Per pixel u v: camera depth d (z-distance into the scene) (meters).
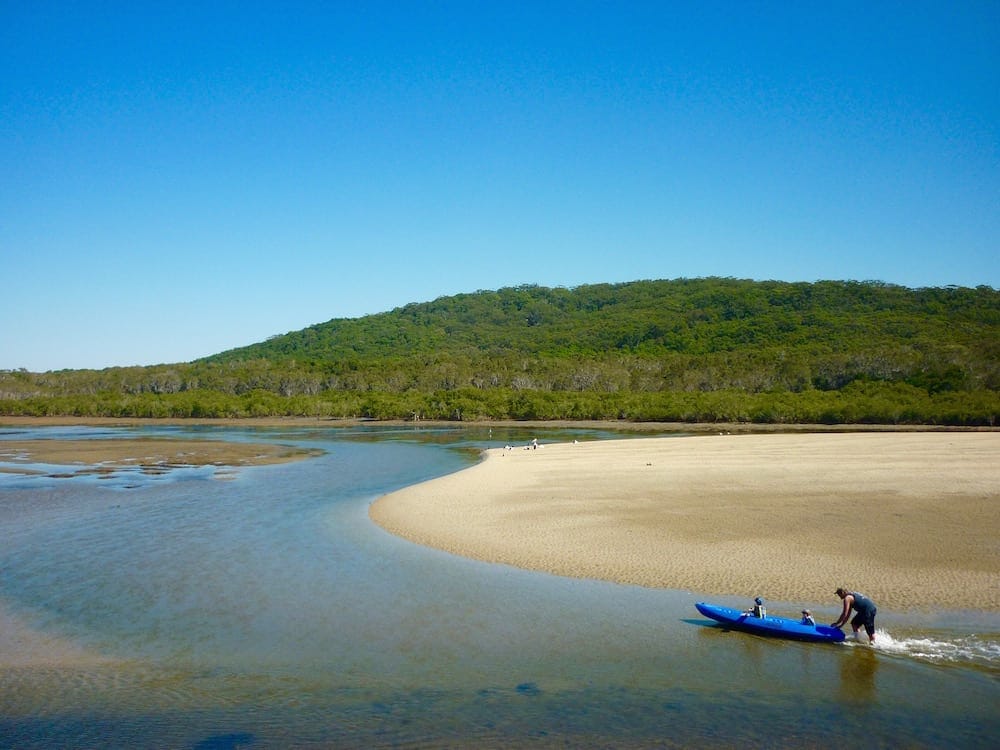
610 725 14.45
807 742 13.61
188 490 46.81
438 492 42.91
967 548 25.83
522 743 13.77
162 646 19.02
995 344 153.12
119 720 14.96
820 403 137.62
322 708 15.41
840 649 17.89
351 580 24.73
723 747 13.52
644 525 31.31
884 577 22.86
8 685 16.77
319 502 41.34
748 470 49.59
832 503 35.25
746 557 25.72
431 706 15.41
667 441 86.00
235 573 25.83
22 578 25.36
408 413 165.12
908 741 13.56
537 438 105.06
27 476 54.97
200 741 14.05
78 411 180.25
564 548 27.92
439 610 21.52
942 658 17.17
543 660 17.77
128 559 27.97
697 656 17.80
